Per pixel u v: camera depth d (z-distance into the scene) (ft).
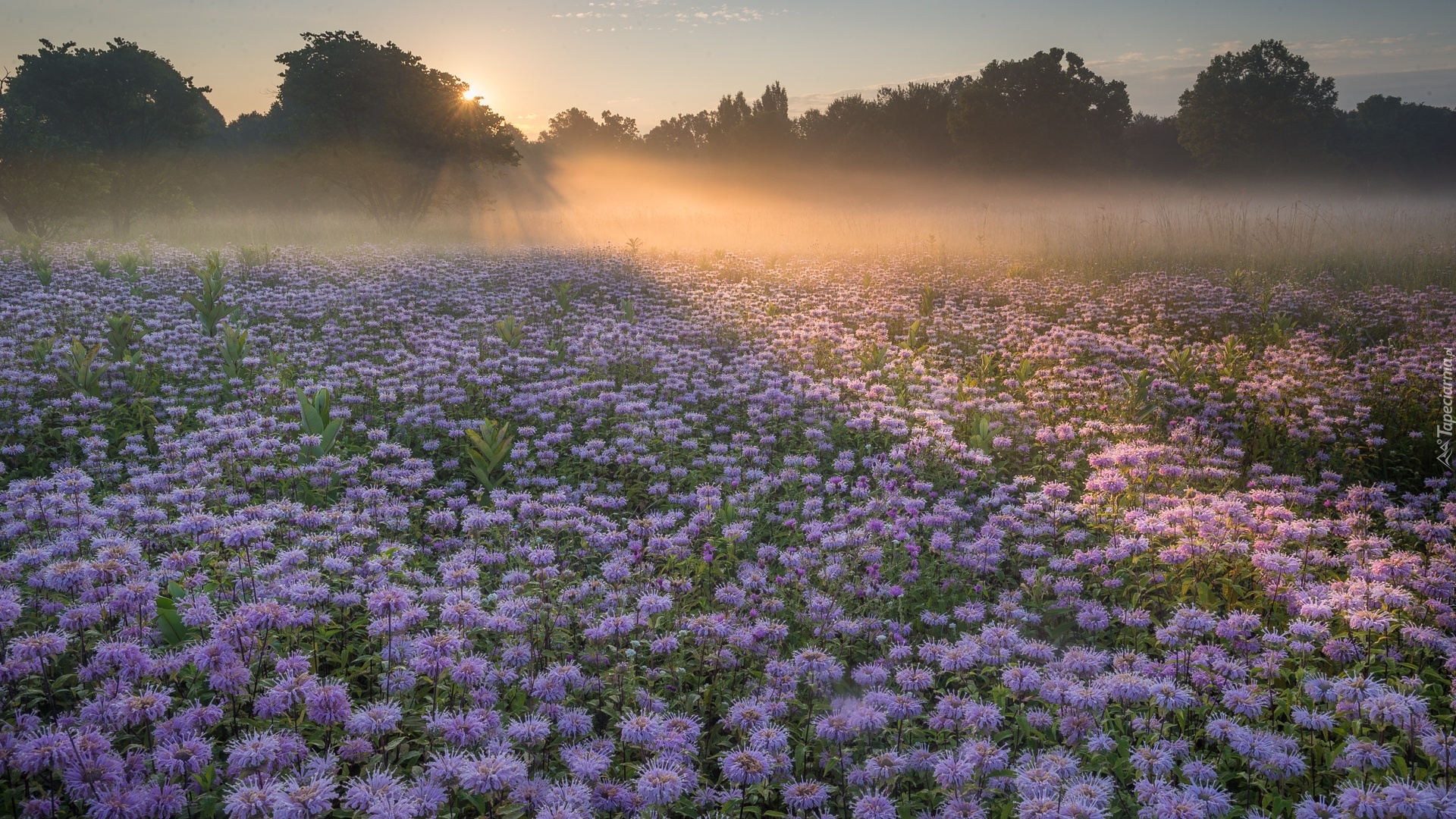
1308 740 12.11
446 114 142.61
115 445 25.03
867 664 13.50
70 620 12.02
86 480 17.52
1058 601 16.46
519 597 14.15
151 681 11.94
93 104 130.11
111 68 131.75
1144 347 40.27
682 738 10.92
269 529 15.33
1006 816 10.43
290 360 34.09
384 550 16.15
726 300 50.90
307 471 21.34
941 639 15.70
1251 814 10.37
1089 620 15.15
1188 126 239.50
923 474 23.17
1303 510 22.11
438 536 19.27
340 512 17.85
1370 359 38.86
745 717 11.71
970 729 11.94
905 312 48.91
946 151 263.08
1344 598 14.46
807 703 12.97
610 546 17.51
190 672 12.53
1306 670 13.26
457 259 72.79
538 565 15.29
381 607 12.87
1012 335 42.16
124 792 9.48
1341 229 79.87
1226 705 12.14
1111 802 10.89
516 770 9.64
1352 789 9.79
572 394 29.68
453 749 10.63
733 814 10.91
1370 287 54.49
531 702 12.31
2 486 21.68
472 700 11.76
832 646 14.78
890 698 11.92
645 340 37.52
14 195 97.40
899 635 15.10
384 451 22.62
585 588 14.56
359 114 142.92
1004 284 58.34
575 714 11.69
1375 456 27.02
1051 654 13.30
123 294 46.78
